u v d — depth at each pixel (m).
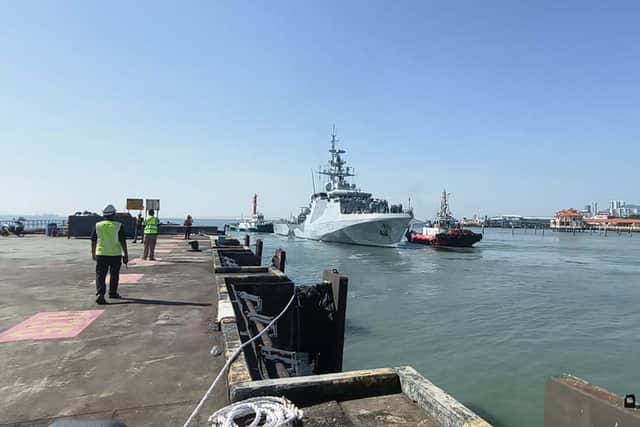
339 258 36.72
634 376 9.19
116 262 7.12
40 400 3.31
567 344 11.52
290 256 38.22
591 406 2.58
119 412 3.14
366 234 45.59
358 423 3.07
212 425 2.85
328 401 3.43
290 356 6.48
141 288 8.37
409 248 50.78
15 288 8.12
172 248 18.50
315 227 55.28
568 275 28.48
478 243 77.19
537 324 13.88
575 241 89.94
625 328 13.47
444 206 66.25
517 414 7.23
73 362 4.17
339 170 54.59
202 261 13.16
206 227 37.22
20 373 3.86
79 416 3.06
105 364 4.14
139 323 5.68
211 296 7.60
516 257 44.12
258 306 8.32
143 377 3.83
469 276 26.64
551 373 9.25
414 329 12.78
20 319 5.79
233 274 10.27
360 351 10.56
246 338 6.27
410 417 3.17
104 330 5.32
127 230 24.78
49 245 18.95
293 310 8.95
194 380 3.78
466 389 8.31
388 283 22.77
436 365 9.64
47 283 8.70
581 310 16.36
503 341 11.68
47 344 4.71
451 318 14.43
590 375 9.21
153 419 3.05
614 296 19.83
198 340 4.97
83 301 7.02
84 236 25.36
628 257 45.88
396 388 3.67
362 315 14.66
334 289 8.75
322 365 8.74
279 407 3.00
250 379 3.56
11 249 16.81
